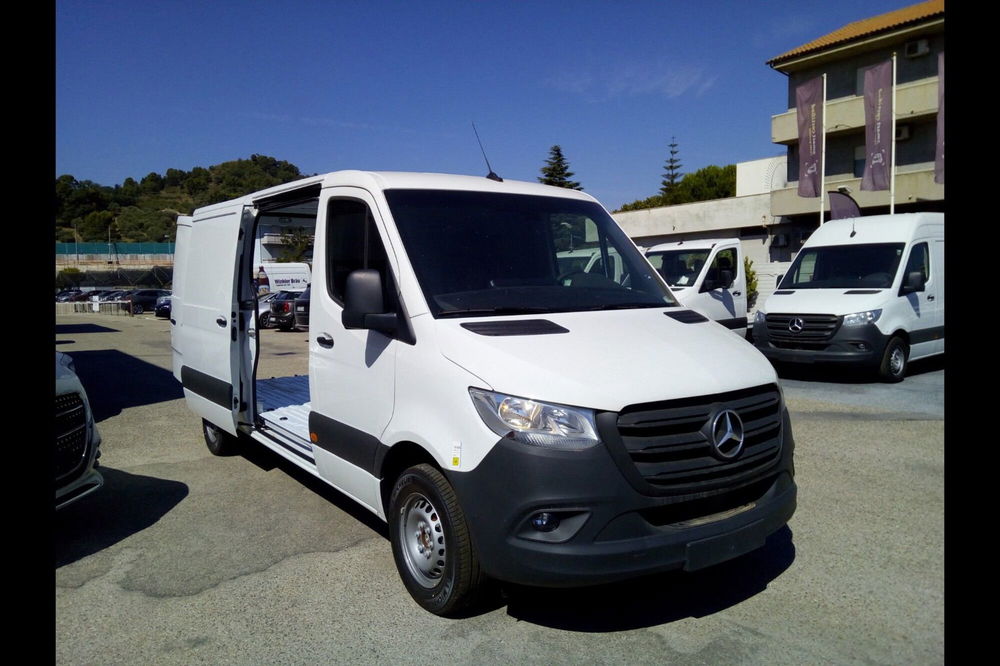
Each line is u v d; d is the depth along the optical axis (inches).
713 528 127.6
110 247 3088.1
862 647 131.0
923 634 135.1
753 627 138.5
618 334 147.5
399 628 139.9
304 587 159.0
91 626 143.5
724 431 130.9
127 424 338.0
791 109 1289.4
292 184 205.6
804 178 984.3
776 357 429.4
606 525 120.9
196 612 148.6
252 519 202.7
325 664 128.3
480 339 137.6
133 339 887.1
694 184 2517.2
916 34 1112.2
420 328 145.6
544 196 189.8
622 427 123.6
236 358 235.0
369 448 157.9
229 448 272.5
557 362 131.5
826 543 178.5
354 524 197.8
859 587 154.8
